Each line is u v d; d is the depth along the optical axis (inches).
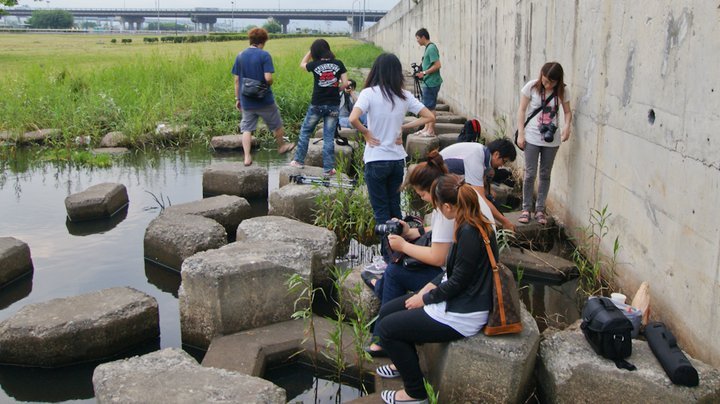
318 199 284.0
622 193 213.9
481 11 485.4
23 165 421.7
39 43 1812.3
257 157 450.6
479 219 143.7
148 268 249.9
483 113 482.9
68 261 255.0
